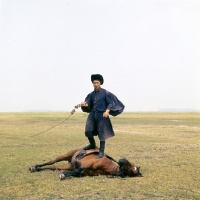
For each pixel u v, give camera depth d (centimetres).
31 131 3139
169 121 5041
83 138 2519
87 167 1075
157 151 1775
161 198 871
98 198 866
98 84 1146
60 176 1047
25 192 924
